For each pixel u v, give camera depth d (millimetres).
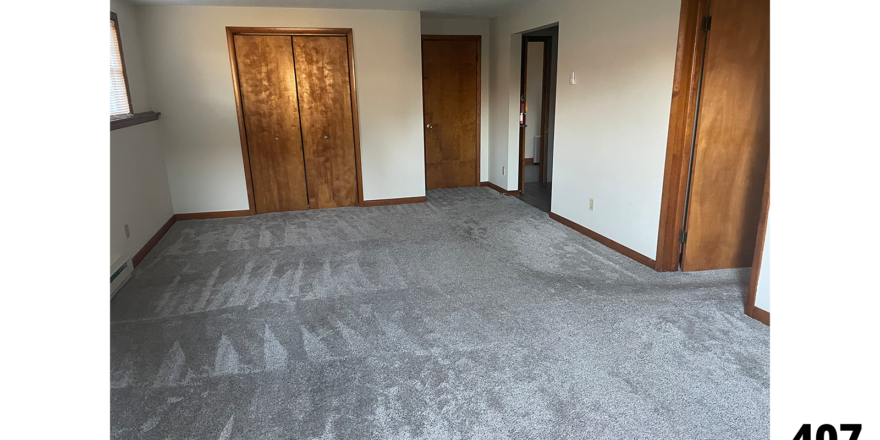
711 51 3059
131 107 4301
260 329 2734
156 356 2453
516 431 1877
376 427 1918
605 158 4027
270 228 4887
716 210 3381
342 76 5402
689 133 3201
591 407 2008
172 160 5117
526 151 8211
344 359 2410
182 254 4105
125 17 4379
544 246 4133
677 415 1949
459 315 2861
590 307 2928
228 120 5176
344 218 5234
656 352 2410
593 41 4047
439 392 2131
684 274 3445
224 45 4992
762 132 3256
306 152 5523
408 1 4773
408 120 5688
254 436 1875
